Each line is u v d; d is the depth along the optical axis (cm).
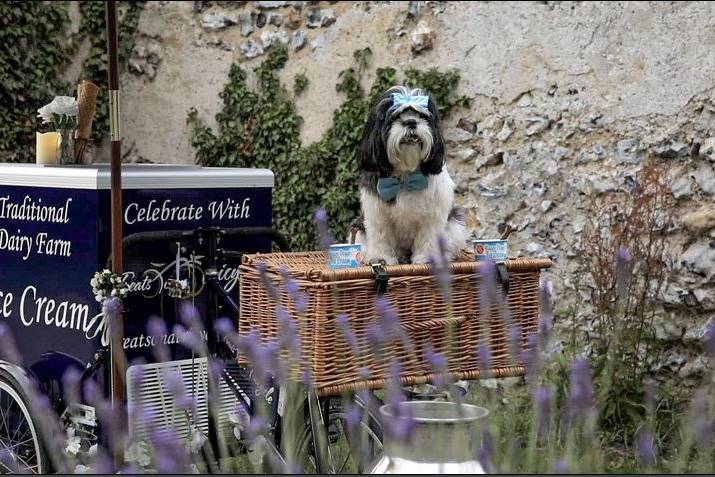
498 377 589
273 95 1127
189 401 516
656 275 841
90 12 1199
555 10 934
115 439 550
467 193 985
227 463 581
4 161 1131
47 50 1166
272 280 554
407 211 613
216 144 1162
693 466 582
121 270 595
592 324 888
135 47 1216
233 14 1156
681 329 848
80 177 630
